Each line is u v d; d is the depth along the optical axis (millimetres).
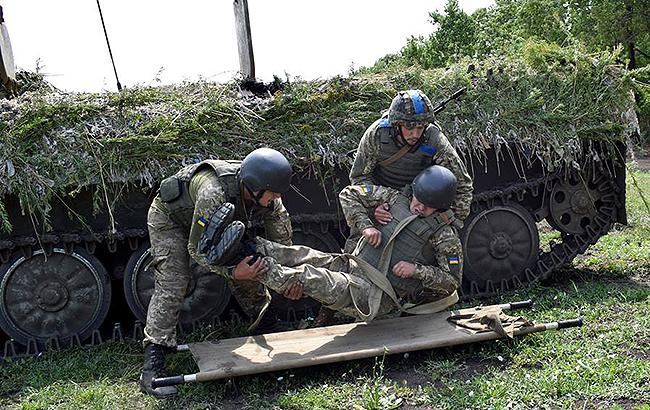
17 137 5680
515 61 7383
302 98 6449
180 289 5102
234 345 5203
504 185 7195
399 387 4793
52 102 5895
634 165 7664
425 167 5559
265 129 6309
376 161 5605
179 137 6008
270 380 4973
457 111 6820
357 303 5156
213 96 6293
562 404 4430
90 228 5938
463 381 4863
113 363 5656
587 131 7117
